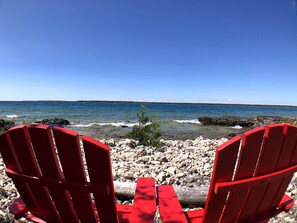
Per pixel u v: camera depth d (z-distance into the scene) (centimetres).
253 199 217
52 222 242
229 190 191
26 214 249
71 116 4462
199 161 690
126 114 5059
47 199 224
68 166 195
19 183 222
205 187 443
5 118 3700
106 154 181
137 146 964
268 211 244
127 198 458
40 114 4806
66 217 232
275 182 217
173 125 2853
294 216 379
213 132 2167
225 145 180
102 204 208
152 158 714
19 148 204
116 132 1978
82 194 204
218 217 215
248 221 234
